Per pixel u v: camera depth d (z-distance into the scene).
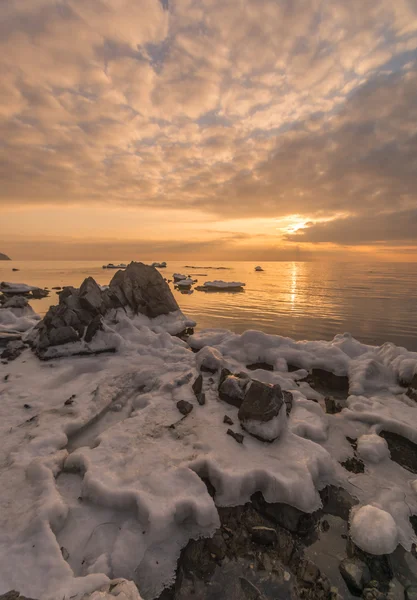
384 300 25.11
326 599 2.82
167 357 9.12
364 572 3.02
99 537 3.37
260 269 84.00
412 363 7.27
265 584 2.96
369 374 7.65
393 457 4.94
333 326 15.35
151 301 14.05
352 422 5.90
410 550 3.30
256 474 4.15
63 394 6.53
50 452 4.62
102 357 8.98
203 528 3.57
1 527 3.27
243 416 5.19
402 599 2.83
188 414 5.70
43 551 3.02
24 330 12.50
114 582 2.72
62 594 2.59
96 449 4.63
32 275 49.00
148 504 3.54
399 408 6.26
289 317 17.83
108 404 6.30
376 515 3.50
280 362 8.88
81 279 41.00
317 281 47.69
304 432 5.43
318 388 7.69
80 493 3.97
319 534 3.53
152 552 3.27
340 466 4.68
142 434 5.08
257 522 3.68
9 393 6.52
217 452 4.57
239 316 18.11
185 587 2.93
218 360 7.91
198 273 67.25
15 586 2.67
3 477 4.02
